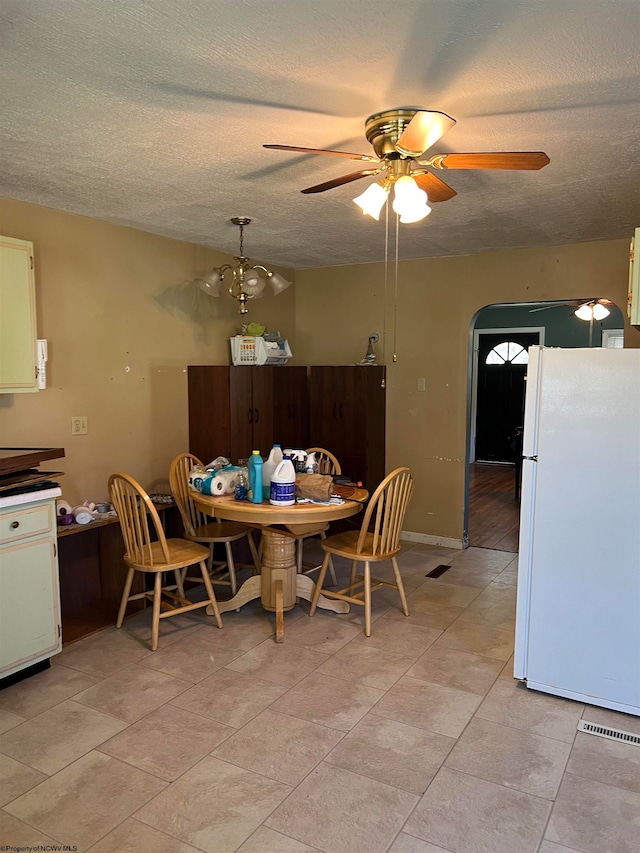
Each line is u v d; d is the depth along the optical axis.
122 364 3.96
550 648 2.73
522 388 9.61
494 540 5.34
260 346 4.69
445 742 2.38
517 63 1.83
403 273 5.14
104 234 3.79
